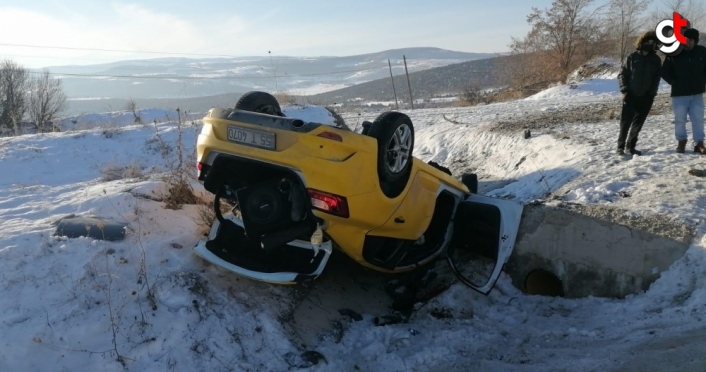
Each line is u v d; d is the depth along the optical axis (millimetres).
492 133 13023
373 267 5859
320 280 6023
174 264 5422
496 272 6266
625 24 41281
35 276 4934
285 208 5234
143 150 13391
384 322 5723
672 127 10711
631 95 8203
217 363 4551
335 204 5000
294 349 4914
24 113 33312
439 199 6910
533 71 48281
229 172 5664
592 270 5980
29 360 4246
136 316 4730
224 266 5262
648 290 5500
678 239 5492
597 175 7707
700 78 7977
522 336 5191
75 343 4430
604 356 4441
